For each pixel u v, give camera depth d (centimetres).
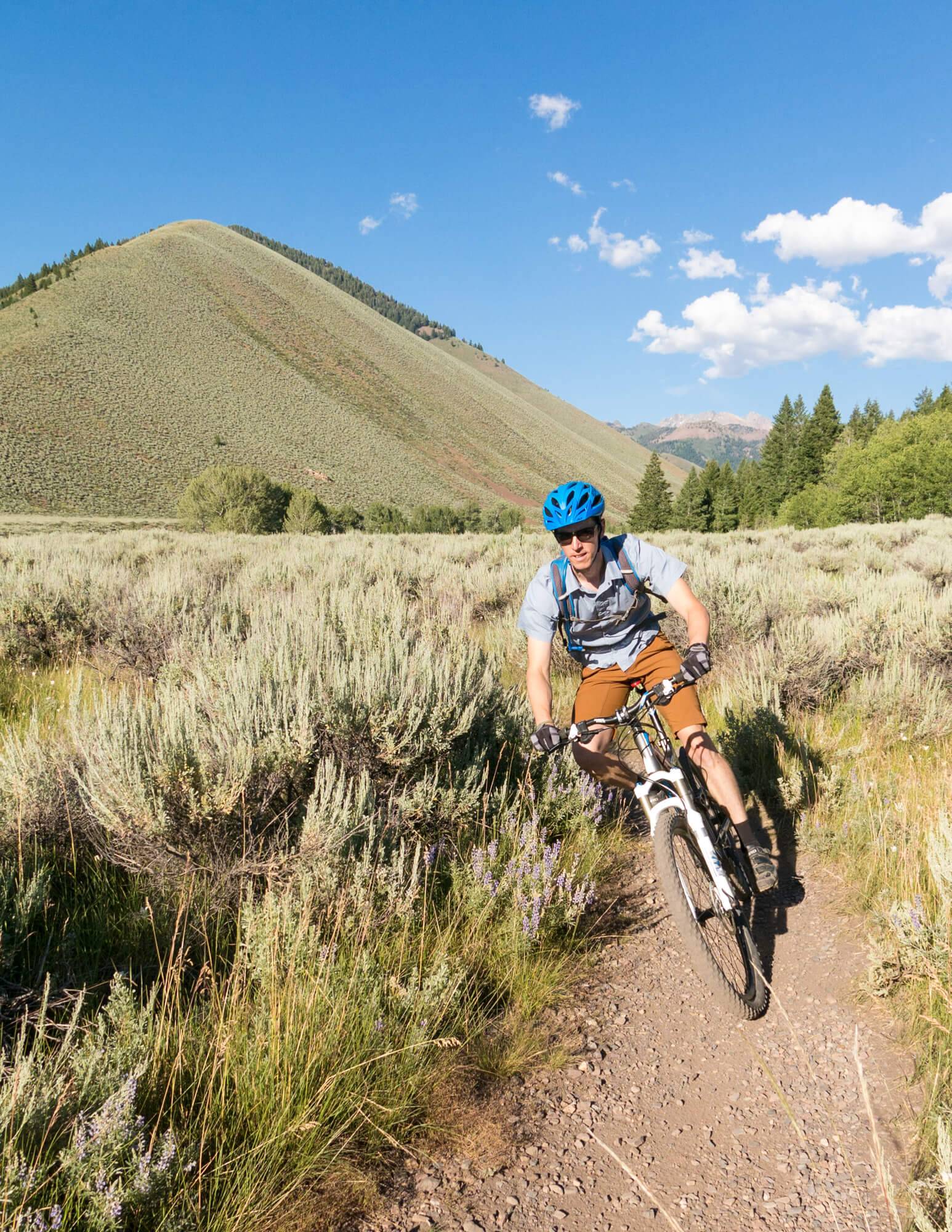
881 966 294
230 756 345
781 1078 265
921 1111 237
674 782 320
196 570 1302
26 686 666
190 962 292
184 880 327
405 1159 230
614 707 354
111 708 385
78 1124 194
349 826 334
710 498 12450
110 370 15525
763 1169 226
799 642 665
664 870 295
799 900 390
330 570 1150
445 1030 275
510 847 394
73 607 829
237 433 15450
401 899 322
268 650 491
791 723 596
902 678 610
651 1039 290
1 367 13675
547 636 345
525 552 1641
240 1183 204
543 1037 287
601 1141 238
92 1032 237
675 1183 222
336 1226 205
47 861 338
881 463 7212
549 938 343
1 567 1162
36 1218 169
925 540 1952
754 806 504
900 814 421
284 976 267
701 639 318
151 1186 186
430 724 419
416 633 639
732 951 315
